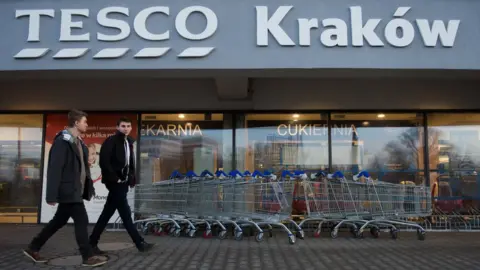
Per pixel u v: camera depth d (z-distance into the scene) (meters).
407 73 6.66
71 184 5.27
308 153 9.04
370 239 7.48
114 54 6.38
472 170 8.92
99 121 9.12
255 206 7.29
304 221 7.70
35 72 6.57
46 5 6.52
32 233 7.94
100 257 5.72
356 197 7.60
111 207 6.04
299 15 6.45
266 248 6.64
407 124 9.05
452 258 5.97
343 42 6.37
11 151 9.14
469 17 6.43
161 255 6.07
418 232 7.45
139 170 9.05
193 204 7.62
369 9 6.44
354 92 8.84
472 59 6.38
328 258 5.96
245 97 8.74
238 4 6.48
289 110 9.02
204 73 6.66
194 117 9.18
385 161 8.98
